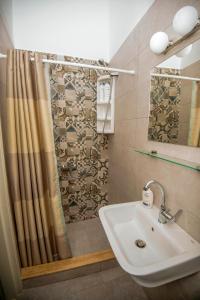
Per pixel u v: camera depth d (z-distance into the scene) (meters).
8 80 0.99
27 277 1.17
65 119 1.77
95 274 1.31
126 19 1.36
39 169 1.13
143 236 0.99
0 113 1.00
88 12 1.70
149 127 1.08
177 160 0.82
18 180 1.10
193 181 0.74
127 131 1.44
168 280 0.66
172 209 0.90
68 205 1.96
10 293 1.10
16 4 1.50
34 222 1.19
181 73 0.81
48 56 1.63
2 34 1.13
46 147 1.12
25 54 1.02
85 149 1.91
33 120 1.08
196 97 0.73
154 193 1.07
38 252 1.25
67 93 1.74
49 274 1.21
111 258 1.33
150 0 1.02
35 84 1.09
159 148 0.99
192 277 0.76
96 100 1.85
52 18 1.61
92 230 1.84
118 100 1.63
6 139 1.09
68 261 1.30
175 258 0.65
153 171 1.06
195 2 0.69
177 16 0.70
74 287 1.22
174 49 0.84
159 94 0.98
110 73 1.66
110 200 2.00
